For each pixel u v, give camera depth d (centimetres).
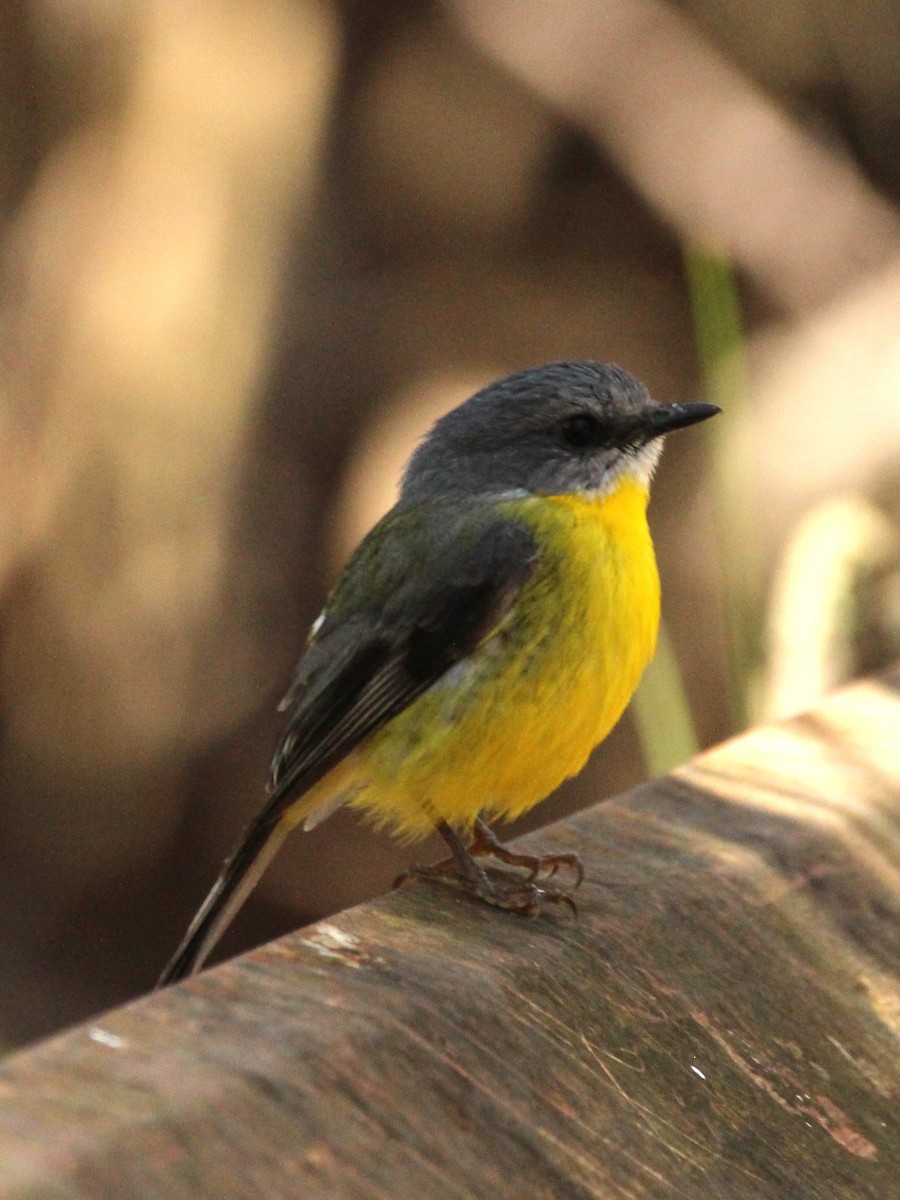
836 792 548
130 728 1501
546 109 1585
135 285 1479
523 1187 363
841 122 1544
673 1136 399
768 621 832
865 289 1438
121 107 1487
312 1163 330
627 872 489
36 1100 317
